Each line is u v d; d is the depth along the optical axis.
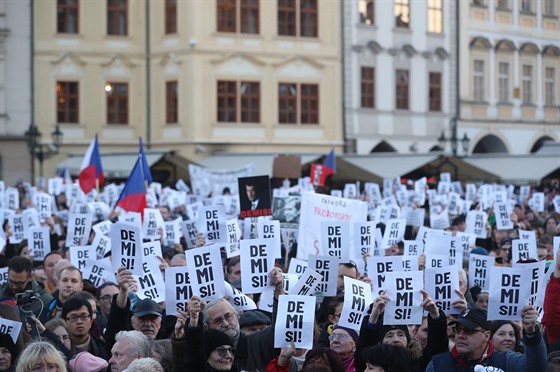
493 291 12.02
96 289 15.64
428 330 11.69
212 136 58.12
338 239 17.27
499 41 67.81
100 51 59.12
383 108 63.53
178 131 58.34
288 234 21.31
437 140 65.12
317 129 61.19
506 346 12.45
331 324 13.77
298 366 12.31
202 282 12.73
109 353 12.91
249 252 13.62
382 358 10.44
